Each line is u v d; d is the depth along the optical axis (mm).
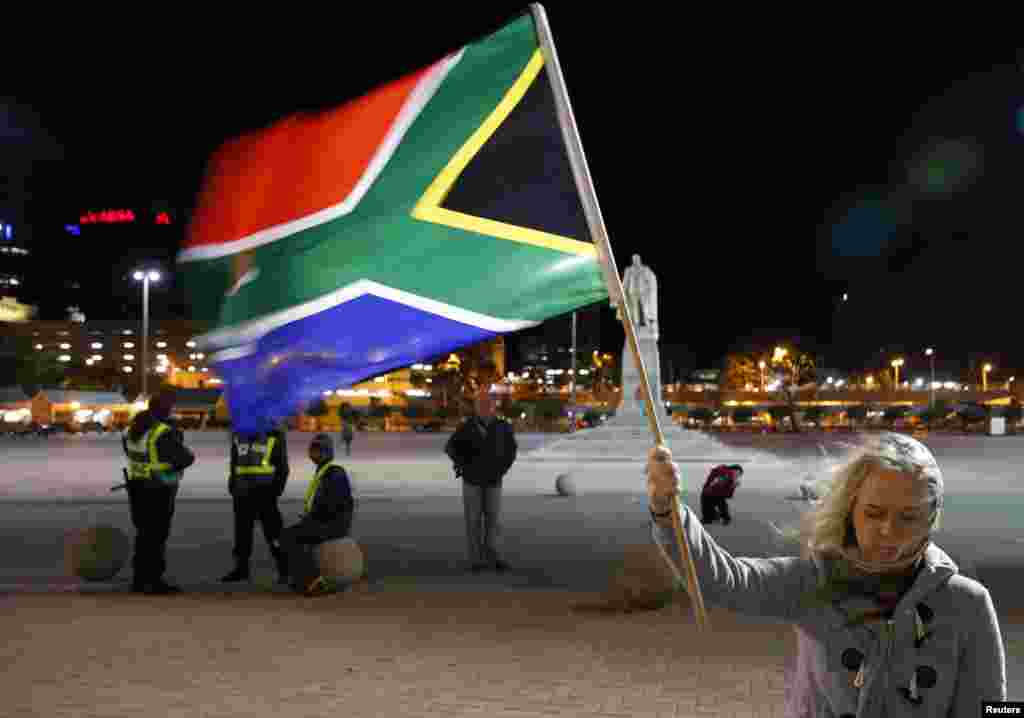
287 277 4059
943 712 2479
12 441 67312
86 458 42438
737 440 66688
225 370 4113
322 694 6902
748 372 129875
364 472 32719
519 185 3939
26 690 6965
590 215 3562
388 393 118500
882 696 2496
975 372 129500
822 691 2592
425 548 14906
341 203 4035
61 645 8328
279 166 4125
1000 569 12883
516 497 23312
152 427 10805
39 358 128000
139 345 175625
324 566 10688
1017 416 90250
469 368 107875
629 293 43594
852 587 2555
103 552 11547
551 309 3924
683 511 2695
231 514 19922
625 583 9812
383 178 4031
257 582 11664
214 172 4160
